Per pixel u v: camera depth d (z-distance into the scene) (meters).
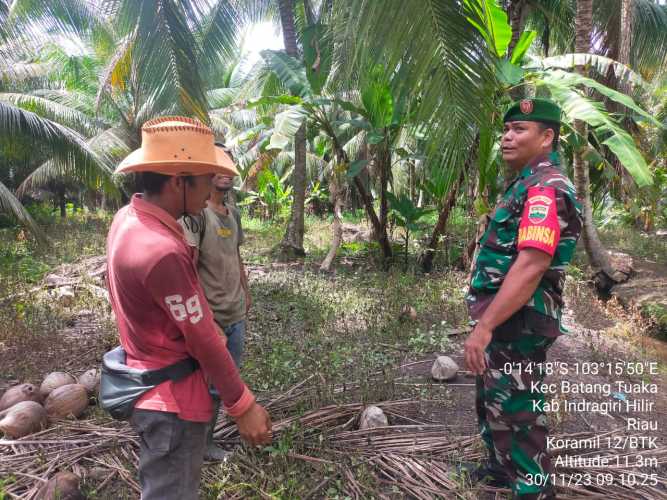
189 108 6.34
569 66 5.70
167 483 1.41
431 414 3.05
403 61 3.08
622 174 8.19
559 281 1.92
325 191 14.77
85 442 2.60
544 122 1.94
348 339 4.29
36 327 4.36
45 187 21.12
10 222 13.84
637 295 6.11
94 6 9.01
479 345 1.82
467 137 3.13
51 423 2.81
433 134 3.14
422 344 4.22
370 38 3.06
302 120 6.69
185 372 1.40
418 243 8.55
